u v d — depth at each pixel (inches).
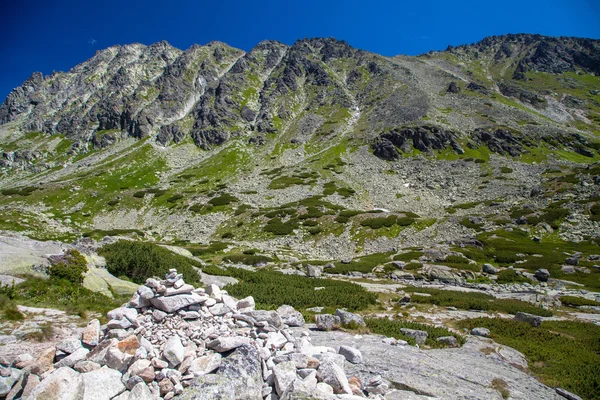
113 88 7362.2
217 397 263.1
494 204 2432.3
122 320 358.3
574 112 5738.2
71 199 3454.7
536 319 700.7
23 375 289.4
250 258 1745.8
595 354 535.2
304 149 4736.7
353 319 597.9
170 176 4357.8
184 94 6614.2
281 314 581.9
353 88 6658.5
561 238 1731.1
